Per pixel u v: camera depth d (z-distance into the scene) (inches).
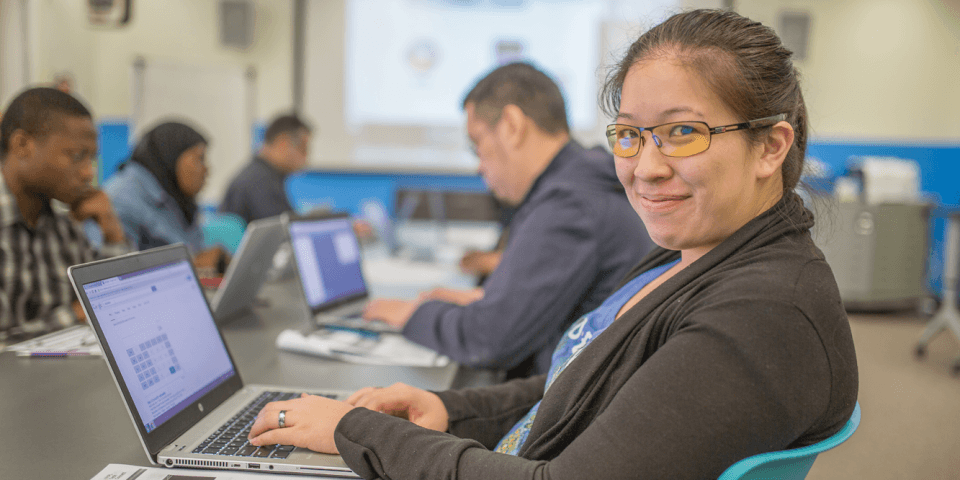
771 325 19.3
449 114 191.6
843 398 20.6
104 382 41.8
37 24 172.6
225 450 29.6
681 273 23.9
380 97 191.8
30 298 60.9
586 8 182.5
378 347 51.7
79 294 27.8
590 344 25.5
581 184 48.8
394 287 87.7
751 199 23.2
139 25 193.3
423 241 134.0
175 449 29.5
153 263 34.9
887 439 96.4
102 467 28.9
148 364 30.9
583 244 46.7
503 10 186.1
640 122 23.3
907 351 144.6
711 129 21.9
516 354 46.6
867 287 181.2
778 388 18.8
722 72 21.6
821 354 19.6
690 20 23.2
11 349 48.6
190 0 192.9
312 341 50.9
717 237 23.8
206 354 36.8
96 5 176.6
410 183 197.0
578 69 184.4
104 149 195.9
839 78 191.9
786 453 19.6
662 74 22.5
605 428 20.4
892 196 185.2
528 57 186.1
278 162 134.2
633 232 48.5
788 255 21.8
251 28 191.3
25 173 57.6
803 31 188.5
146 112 186.1
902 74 191.5
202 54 193.9
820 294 20.3
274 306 71.2
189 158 95.3
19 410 36.2
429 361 48.6
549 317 46.3
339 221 70.1
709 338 19.7
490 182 55.7
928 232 186.7
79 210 70.7
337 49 190.5
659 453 18.9
